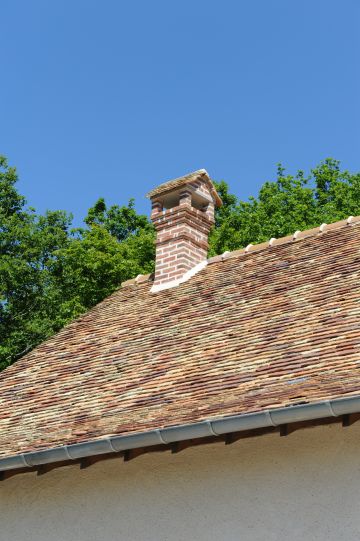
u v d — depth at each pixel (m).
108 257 27.11
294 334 8.69
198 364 9.12
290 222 30.09
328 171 33.62
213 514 7.67
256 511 7.40
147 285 13.44
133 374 9.81
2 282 28.70
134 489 8.35
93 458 8.30
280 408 6.74
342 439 7.08
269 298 10.31
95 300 27.45
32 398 10.55
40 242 30.39
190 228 13.23
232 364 8.65
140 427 7.80
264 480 7.45
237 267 12.23
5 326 28.86
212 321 10.43
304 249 11.63
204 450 7.97
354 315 8.45
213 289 11.76
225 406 7.46
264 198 33.19
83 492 8.76
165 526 7.96
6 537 9.12
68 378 10.76
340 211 30.91
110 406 9.04
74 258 28.27
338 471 7.01
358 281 9.41
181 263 12.88
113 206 35.59
